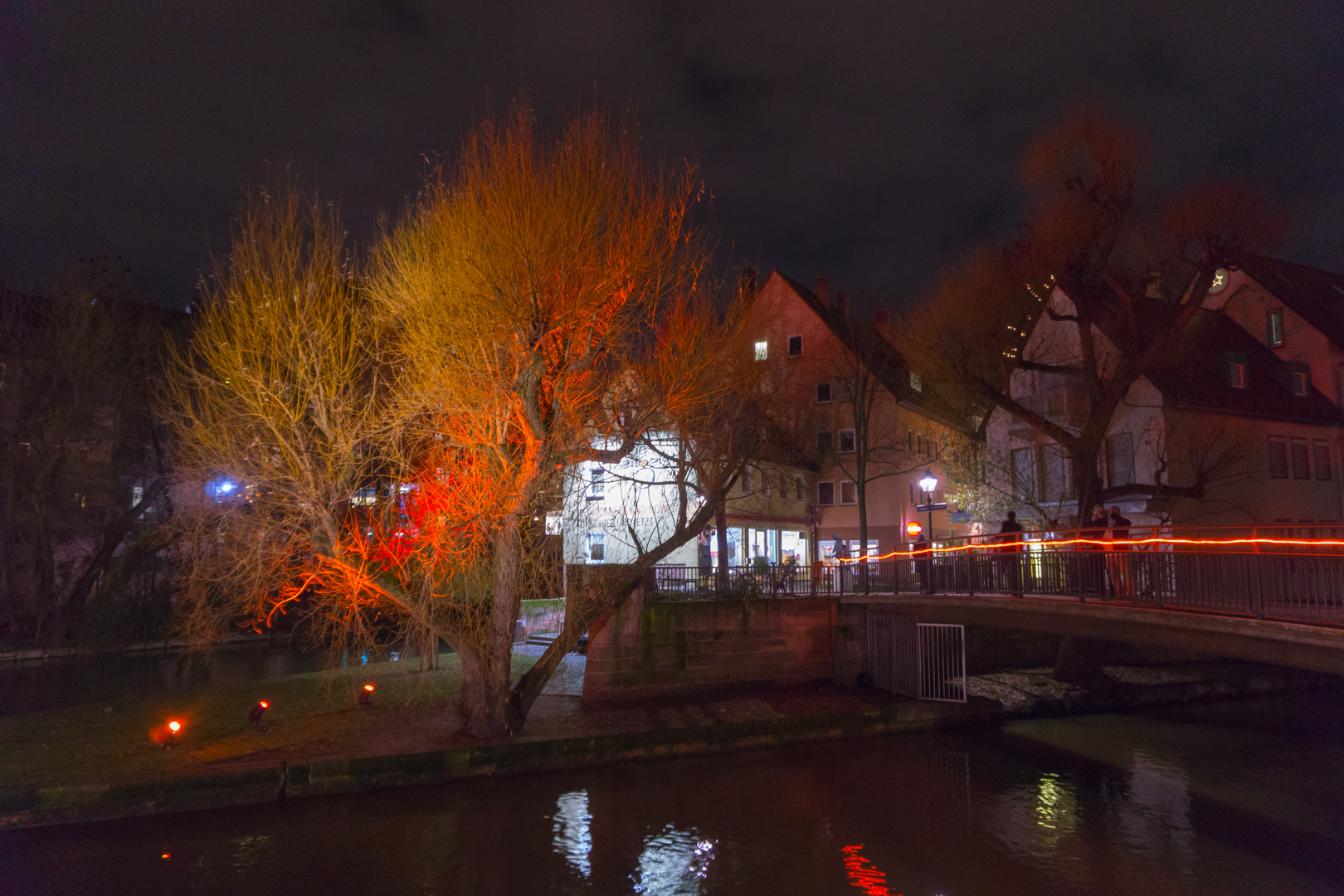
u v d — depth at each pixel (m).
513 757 16.38
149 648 34.69
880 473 41.16
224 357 15.59
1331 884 11.84
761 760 18.05
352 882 11.53
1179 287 23.00
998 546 19.19
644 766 17.34
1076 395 30.44
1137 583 14.88
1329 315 35.81
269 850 12.59
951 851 12.96
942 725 21.12
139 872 11.70
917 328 27.42
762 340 34.31
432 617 16.88
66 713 19.55
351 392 16.17
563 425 16.55
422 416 16.53
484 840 13.18
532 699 18.22
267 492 16.84
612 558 29.98
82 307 34.94
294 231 15.79
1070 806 15.15
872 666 23.58
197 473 18.95
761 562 30.50
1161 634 14.57
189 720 18.44
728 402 20.34
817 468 42.78
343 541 16.55
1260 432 30.88
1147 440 28.19
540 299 15.22
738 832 13.70
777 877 11.93
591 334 16.08
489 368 15.45
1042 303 25.17
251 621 26.59
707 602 22.55
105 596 34.38
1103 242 23.16
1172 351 24.12
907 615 22.38
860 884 11.70
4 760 14.98
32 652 32.12
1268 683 26.73
